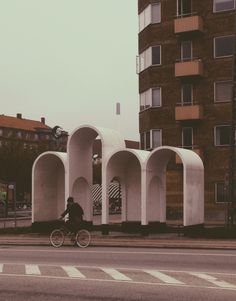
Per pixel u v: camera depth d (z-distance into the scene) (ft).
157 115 148.46
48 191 94.99
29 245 75.66
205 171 141.18
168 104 147.02
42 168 93.66
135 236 83.20
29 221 147.84
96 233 89.10
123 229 91.20
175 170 142.41
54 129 135.44
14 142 209.05
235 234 80.89
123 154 88.12
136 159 90.17
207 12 143.13
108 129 90.84
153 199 90.17
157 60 149.07
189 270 45.19
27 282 39.50
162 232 90.33
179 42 146.00
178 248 67.77
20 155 193.47
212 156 140.87
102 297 33.27
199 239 76.74
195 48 144.46
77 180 92.22
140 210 90.38
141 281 39.17
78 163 90.79
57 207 95.91
